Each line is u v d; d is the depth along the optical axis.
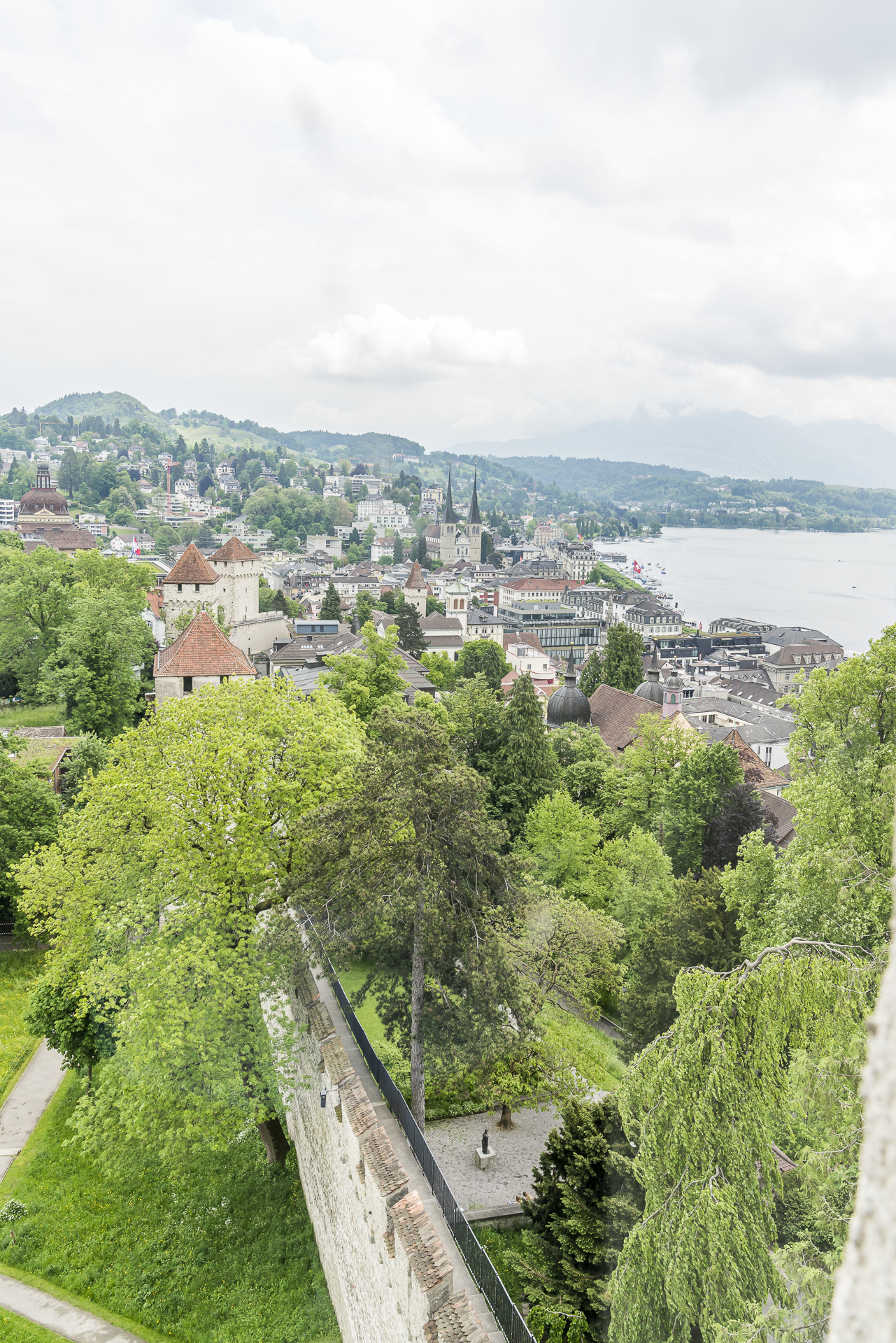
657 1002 35.62
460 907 31.12
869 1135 3.11
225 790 36.06
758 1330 14.41
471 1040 33.16
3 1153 38.47
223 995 32.78
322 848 31.08
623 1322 17.56
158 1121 33.75
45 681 96.88
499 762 65.00
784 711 153.25
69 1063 42.03
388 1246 22.66
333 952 31.70
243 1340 29.44
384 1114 30.80
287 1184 36.16
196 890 35.19
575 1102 26.42
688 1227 15.91
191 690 79.50
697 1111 16.27
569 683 97.25
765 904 37.59
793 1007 16.30
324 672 123.31
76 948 39.69
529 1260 25.42
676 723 82.81
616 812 65.75
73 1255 33.09
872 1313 2.89
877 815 30.97
